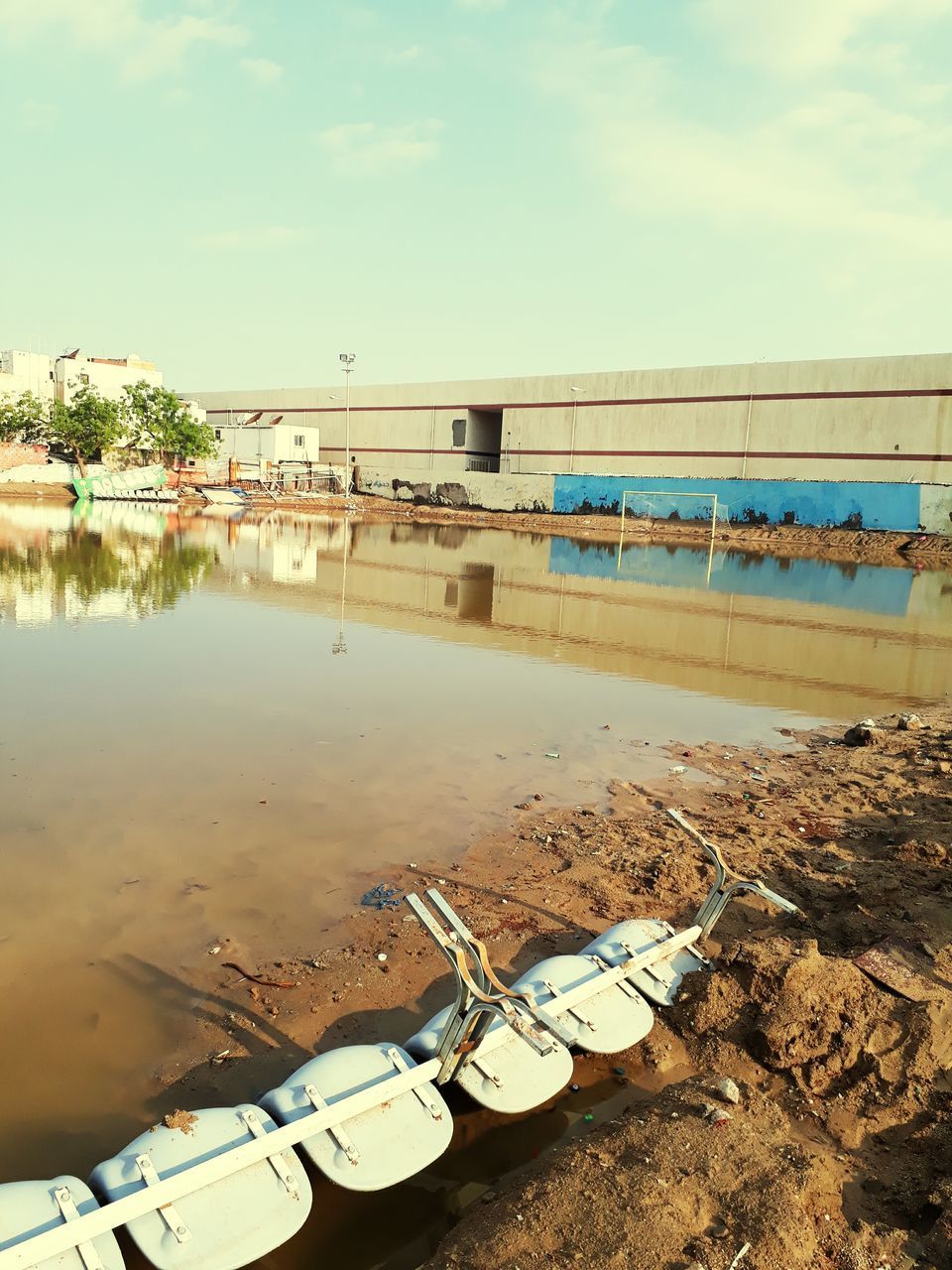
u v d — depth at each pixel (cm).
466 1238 363
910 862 774
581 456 5997
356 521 5175
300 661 1518
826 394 4822
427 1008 546
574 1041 497
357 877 715
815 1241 372
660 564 3638
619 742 1146
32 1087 462
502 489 6062
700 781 1009
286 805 858
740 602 2566
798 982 524
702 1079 482
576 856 775
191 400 9162
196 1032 514
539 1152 444
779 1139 437
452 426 6806
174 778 912
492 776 980
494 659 1634
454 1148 443
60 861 710
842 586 3117
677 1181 392
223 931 623
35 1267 322
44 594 2070
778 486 4888
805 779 1035
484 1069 458
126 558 2841
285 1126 395
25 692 1216
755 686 1539
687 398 5400
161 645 1582
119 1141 430
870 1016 518
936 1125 458
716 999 540
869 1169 436
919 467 4531
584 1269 341
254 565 2877
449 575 2862
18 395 6862
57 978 555
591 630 2003
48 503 5134
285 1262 373
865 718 1347
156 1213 353
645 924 607
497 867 748
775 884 731
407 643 1741
